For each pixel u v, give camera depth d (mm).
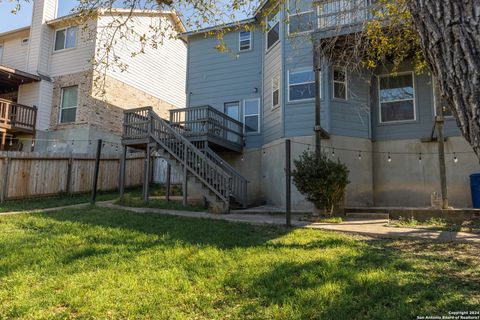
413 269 3980
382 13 6203
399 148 10109
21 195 10781
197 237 5633
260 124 12656
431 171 9711
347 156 9883
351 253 4629
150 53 17141
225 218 7656
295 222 7281
